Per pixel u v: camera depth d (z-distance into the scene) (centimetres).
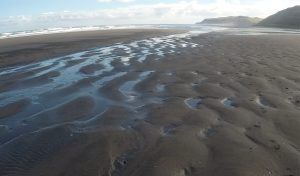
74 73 1357
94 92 1043
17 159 602
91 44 2519
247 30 4791
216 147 601
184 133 673
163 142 632
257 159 549
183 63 1501
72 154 606
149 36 3338
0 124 794
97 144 642
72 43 2611
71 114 842
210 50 1973
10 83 1212
